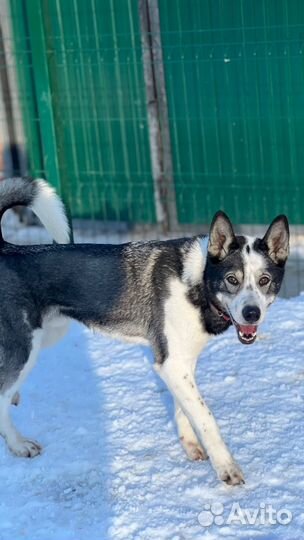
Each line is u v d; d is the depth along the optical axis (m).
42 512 4.38
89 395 5.46
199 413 4.54
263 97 7.46
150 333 4.77
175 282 4.66
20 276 4.84
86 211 8.38
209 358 5.82
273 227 4.45
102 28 7.79
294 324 6.19
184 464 4.69
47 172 7.52
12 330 4.80
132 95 7.89
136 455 4.80
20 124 8.35
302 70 7.25
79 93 8.04
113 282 4.86
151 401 5.33
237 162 7.73
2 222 8.56
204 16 7.44
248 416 5.06
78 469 4.72
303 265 7.28
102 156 8.16
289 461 4.60
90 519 4.29
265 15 7.23
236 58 7.43
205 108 7.69
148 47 7.68
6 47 8.15
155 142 7.93
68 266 4.90
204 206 7.96
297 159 7.51
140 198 8.16
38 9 7.19
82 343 6.20
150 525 4.19
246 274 4.39
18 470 4.73
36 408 5.33
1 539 4.20
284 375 5.50
